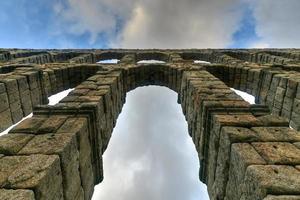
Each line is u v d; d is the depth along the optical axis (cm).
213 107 834
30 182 485
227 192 654
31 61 2095
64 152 602
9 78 1184
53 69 1498
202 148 869
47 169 523
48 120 766
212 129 799
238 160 579
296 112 1145
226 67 1543
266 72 1371
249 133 661
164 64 1580
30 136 663
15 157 566
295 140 629
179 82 1476
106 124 1041
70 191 636
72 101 928
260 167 514
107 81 1213
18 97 1192
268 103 1339
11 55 2227
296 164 526
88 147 794
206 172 851
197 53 2419
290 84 1195
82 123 752
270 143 616
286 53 2355
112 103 1178
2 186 476
